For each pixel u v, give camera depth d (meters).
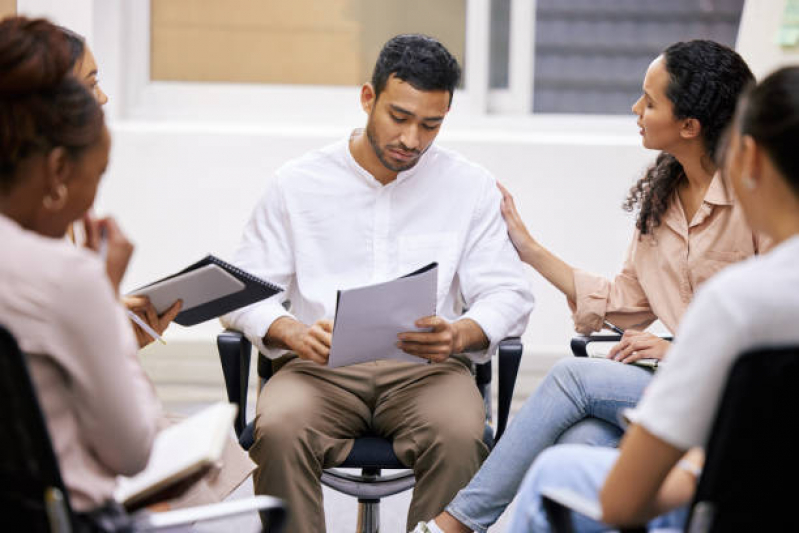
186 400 4.36
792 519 1.23
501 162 4.38
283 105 4.53
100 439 1.38
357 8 4.48
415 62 2.33
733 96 2.29
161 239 4.41
